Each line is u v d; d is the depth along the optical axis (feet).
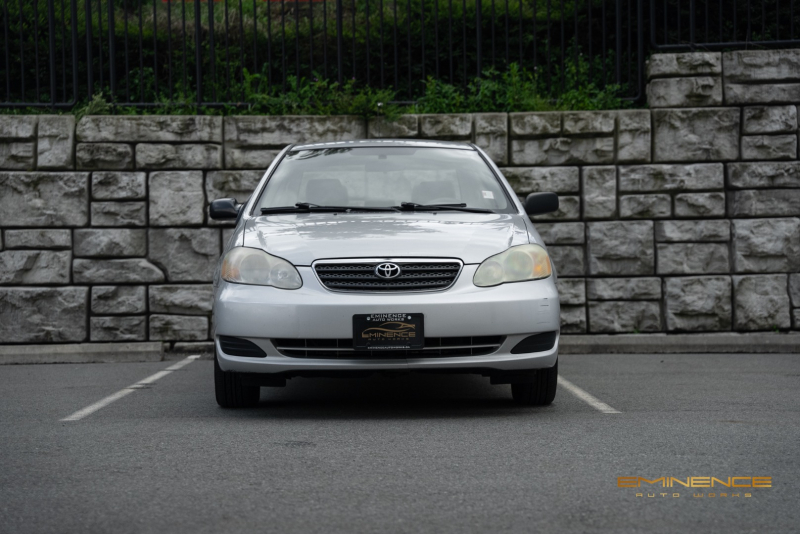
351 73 41.98
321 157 22.22
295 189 21.08
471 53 41.06
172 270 31.58
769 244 31.37
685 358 28.60
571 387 22.20
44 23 41.01
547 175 31.63
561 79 34.71
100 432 16.55
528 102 33.24
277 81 42.06
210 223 31.60
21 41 33.63
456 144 23.27
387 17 42.06
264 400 20.44
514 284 17.53
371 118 32.04
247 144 31.73
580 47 40.75
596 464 13.57
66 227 31.42
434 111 33.88
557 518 10.77
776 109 31.58
